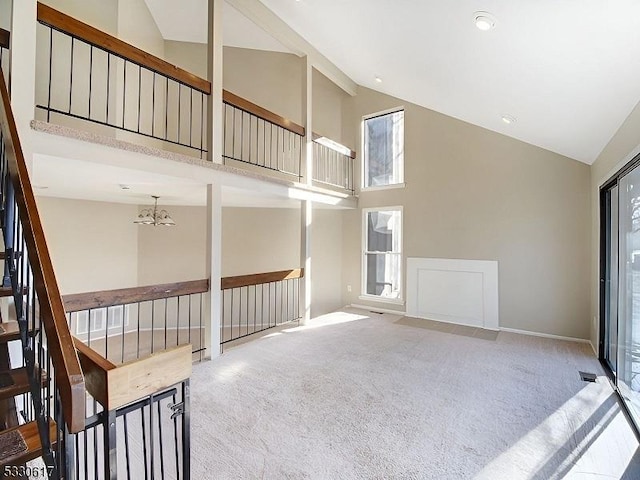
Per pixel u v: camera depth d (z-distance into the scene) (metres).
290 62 6.41
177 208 6.09
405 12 2.72
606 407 2.70
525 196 4.80
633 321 2.66
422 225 5.76
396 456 2.06
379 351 3.99
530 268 4.78
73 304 2.68
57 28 2.46
